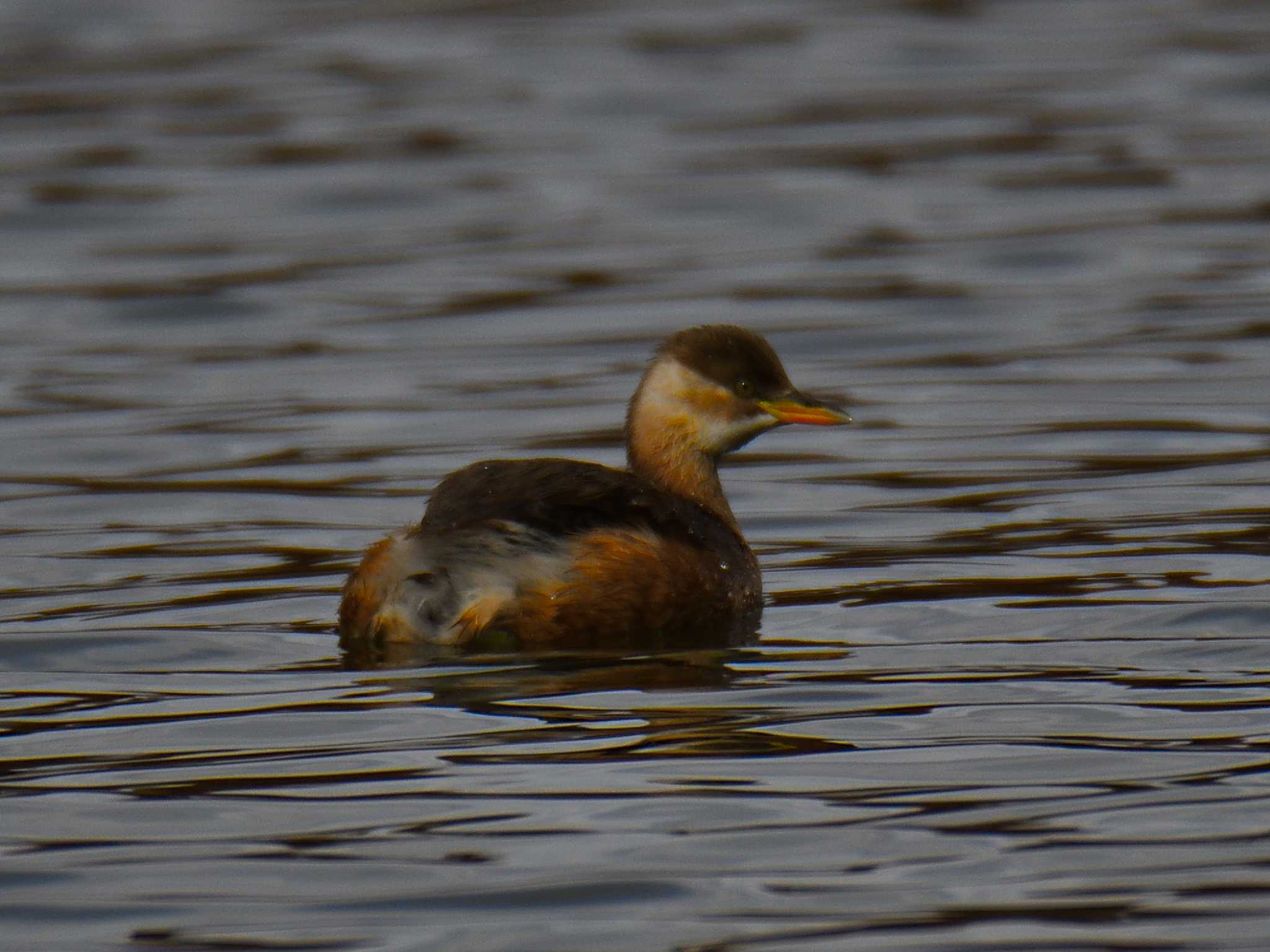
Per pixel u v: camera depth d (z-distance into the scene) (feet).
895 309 68.54
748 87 103.24
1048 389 58.80
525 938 24.29
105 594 40.57
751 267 74.33
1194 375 59.67
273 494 49.44
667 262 75.25
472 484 38.22
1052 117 96.27
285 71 106.73
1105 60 107.86
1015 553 42.88
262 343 65.92
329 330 67.36
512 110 99.35
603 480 38.45
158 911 25.11
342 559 43.55
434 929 24.57
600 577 36.50
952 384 60.13
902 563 42.39
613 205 83.30
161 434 55.31
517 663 35.27
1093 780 28.91
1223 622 37.04
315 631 37.52
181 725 31.94
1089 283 71.05
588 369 62.13
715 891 25.44
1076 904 24.91
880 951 23.79
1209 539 43.39
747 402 42.32
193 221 81.87
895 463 51.75
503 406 58.13
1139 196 82.94
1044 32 115.14
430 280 73.31
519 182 87.15
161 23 118.93
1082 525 45.14
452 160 90.74
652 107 99.81
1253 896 25.00
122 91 102.47
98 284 73.31
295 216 82.74
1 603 39.86
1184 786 28.58
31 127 95.71
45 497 49.24
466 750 30.42
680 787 28.78
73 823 27.86
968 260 74.33
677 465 42.68
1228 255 73.92
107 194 85.15
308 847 26.91
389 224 81.56
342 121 96.84
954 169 87.81
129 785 29.25
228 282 73.20
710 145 92.79
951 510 47.01
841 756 30.01
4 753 30.78
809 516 46.98
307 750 30.63
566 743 30.73
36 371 62.59
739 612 38.65
